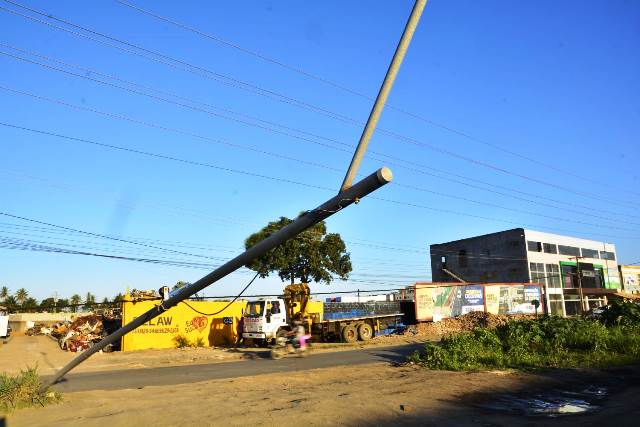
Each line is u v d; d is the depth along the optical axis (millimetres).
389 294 42125
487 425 8102
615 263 79188
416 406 9305
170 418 8016
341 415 8312
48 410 8531
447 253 72000
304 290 27312
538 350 17734
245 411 8578
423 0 4883
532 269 63031
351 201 5574
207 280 7473
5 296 107250
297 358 20906
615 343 17656
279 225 40688
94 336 28578
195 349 27094
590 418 8617
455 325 37219
